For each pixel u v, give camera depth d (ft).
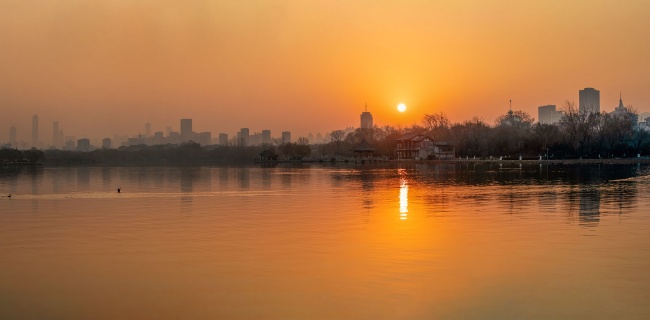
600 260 81.41
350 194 194.49
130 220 127.24
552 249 89.15
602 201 156.66
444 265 79.41
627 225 112.57
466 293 66.54
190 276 75.31
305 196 188.55
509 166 429.79
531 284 69.82
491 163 514.27
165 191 216.95
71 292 69.00
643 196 170.40
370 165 565.94
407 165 535.19
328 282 71.61
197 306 63.26
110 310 62.44
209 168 543.39
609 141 517.14
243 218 129.29
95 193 207.62
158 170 489.26
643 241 95.20
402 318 58.90
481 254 86.07
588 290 67.15
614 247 90.27
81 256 87.92
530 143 558.56
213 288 69.77
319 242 97.30
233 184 261.24
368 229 110.93
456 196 179.11
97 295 67.67
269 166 598.75
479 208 143.95
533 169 370.32
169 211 144.66
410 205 154.20
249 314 60.49
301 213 138.21
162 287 70.49
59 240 101.65
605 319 57.82
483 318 58.54
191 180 301.63
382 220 123.75
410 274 74.95
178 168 552.41
